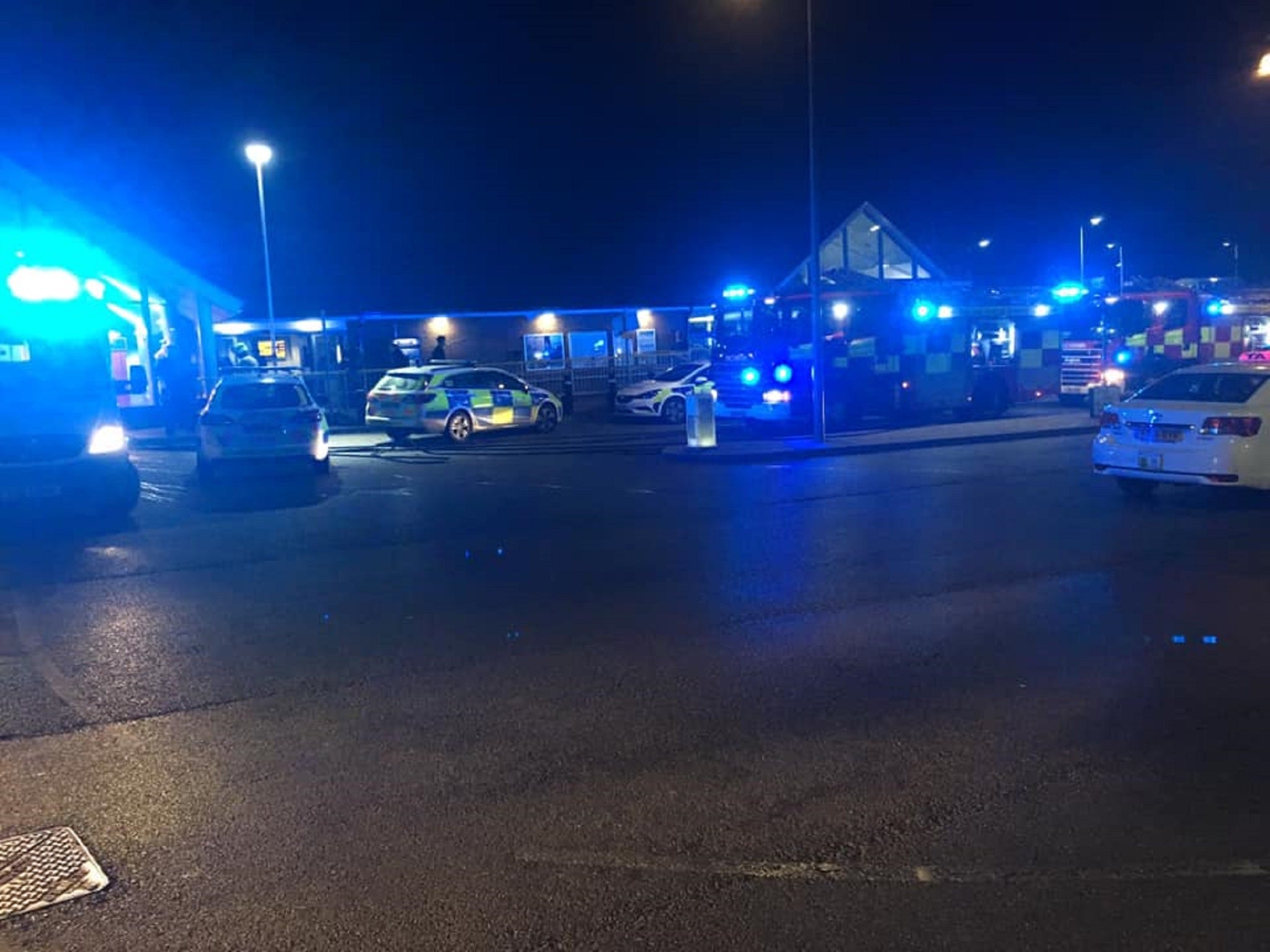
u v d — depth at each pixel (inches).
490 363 1288.1
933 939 137.4
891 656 256.8
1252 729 206.1
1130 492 495.5
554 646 271.0
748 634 277.7
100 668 259.4
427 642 276.7
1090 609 295.0
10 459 456.8
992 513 459.2
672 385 1060.5
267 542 427.8
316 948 138.3
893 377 885.8
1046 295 987.3
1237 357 998.4
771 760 195.5
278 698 235.3
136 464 754.8
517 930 141.3
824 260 1469.0
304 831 171.5
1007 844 162.6
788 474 618.2
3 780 193.5
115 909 149.1
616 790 184.4
